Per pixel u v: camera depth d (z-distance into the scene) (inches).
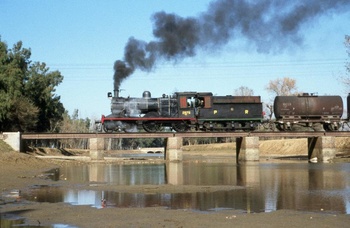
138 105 2497.5
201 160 2984.7
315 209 838.5
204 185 1258.0
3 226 692.7
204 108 2561.5
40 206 871.1
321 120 2642.7
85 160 2596.0
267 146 4421.8
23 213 796.0
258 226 689.6
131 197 1016.2
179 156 2559.1
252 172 1744.6
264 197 1002.7
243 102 2605.8
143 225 699.4
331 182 1310.3
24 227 685.9
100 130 2517.2
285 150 4028.1
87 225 701.3
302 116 2625.5
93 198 999.0
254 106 2615.7
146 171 1850.4
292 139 4192.9
